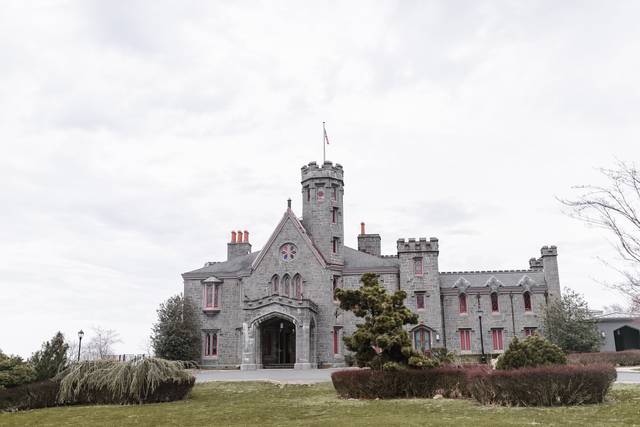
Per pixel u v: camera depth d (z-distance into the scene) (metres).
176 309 56.94
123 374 25.14
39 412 22.92
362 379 25.61
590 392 20.55
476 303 57.78
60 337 27.72
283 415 20.31
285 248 57.81
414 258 57.28
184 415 20.94
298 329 51.19
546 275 57.81
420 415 18.95
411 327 55.25
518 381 20.81
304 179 60.75
